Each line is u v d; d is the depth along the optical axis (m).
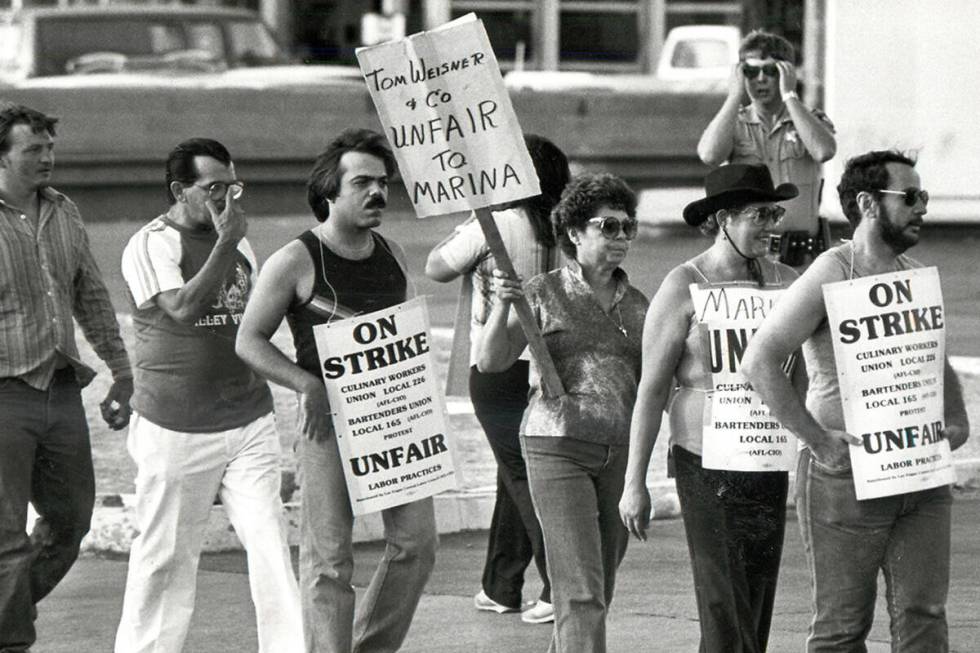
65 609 21.09
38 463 18.09
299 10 85.94
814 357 14.58
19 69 65.31
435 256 19.53
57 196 18.19
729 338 15.26
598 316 16.03
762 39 24.84
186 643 19.53
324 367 16.22
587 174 16.20
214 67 66.69
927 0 52.56
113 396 18.83
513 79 73.75
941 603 14.59
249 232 59.84
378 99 15.91
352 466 16.33
